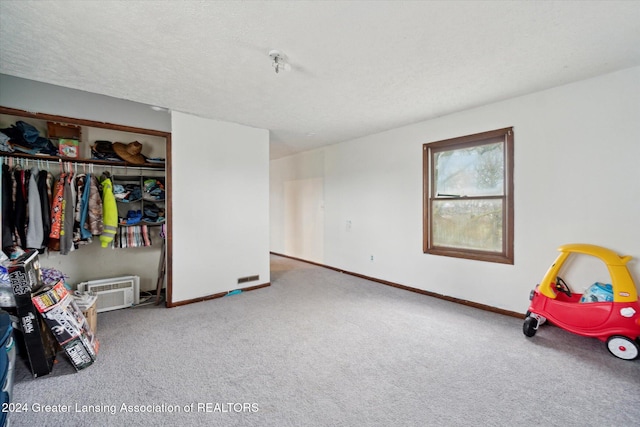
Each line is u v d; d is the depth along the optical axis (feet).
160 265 11.98
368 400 5.88
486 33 6.21
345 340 8.46
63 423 5.21
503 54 7.11
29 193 9.18
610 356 7.48
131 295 11.31
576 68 7.88
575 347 7.99
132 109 10.28
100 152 11.07
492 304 10.73
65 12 5.49
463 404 5.74
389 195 14.42
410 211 13.48
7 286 6.75
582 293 8.75
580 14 5.56
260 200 13.92
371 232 15.39
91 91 9.44
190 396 6.00
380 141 14.78
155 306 11.39
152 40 6.48
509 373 6.79
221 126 12.59
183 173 11.51
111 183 10.94
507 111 10.16
